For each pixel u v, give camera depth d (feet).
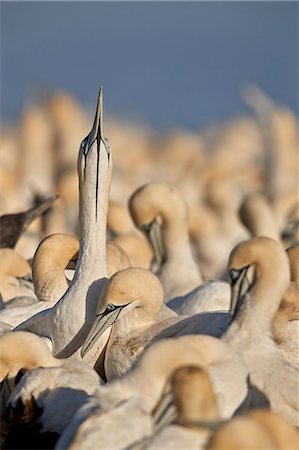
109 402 37.24
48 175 121.49
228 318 43.01
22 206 88.99
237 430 33.53
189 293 55.72
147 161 142.20
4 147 140.15
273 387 40.96
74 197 85.30
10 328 46.96
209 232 91.71
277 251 42.45
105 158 46.16
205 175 122.31
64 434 36.86
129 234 71.41
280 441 35.06
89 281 45.55
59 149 136.15
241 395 39.27
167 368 37.76
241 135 159.63
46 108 147.95
